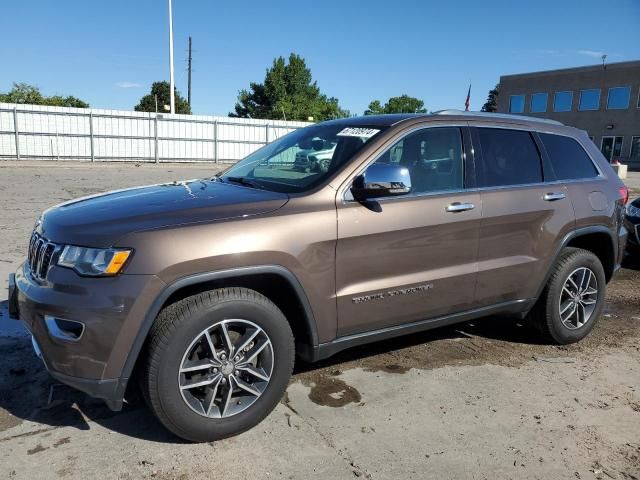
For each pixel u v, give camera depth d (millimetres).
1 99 50438
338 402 3590
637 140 42156
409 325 3752
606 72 43156
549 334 4602
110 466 2840
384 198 3510
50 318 2809
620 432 3330
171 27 31188
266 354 3174
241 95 70938
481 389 3838
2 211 10305
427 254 3668
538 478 2857
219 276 2926
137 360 2936
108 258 2764
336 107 68438
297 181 3541
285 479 2777
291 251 3107
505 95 49906
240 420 3109
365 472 2855
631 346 4781
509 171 4207
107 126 25875
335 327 3404
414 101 80500
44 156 24609
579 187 4574
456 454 3043
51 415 3326
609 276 5035
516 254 4160
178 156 27969
